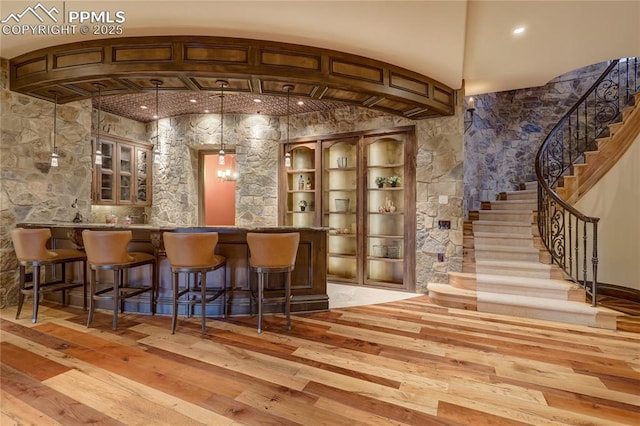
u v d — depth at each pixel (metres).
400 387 2.18
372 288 5.00
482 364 2.51
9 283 3.83
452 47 3.24
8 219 3.79
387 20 2.79
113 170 5.61
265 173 5.82
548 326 3.34
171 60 3.08
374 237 5.19
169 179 6.05
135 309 3.70
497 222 4.88
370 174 5.32
